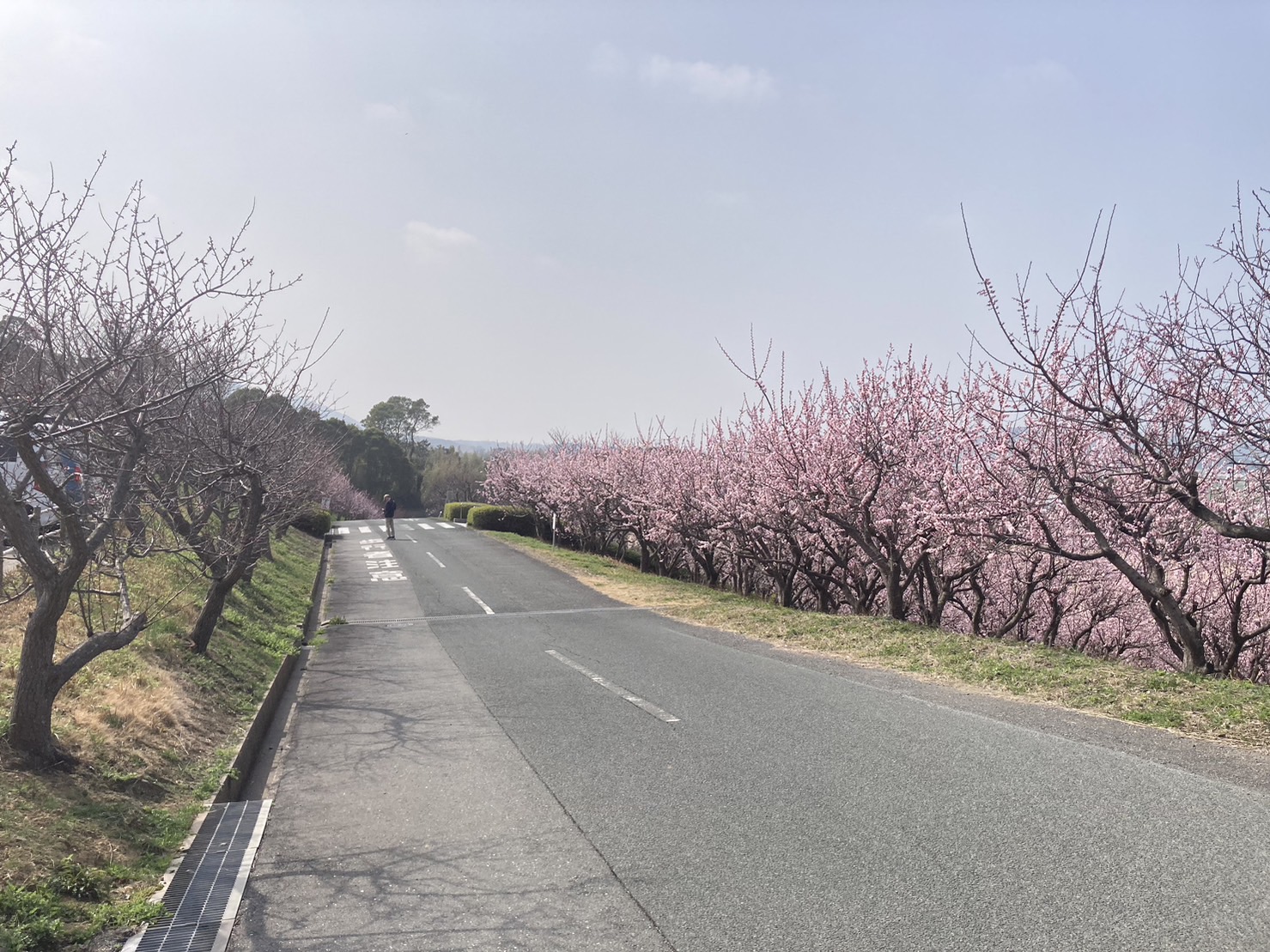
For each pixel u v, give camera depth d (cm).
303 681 1148
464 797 611
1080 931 365
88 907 442
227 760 728
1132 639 1688
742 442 1961
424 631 1520
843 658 1106
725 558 2528
